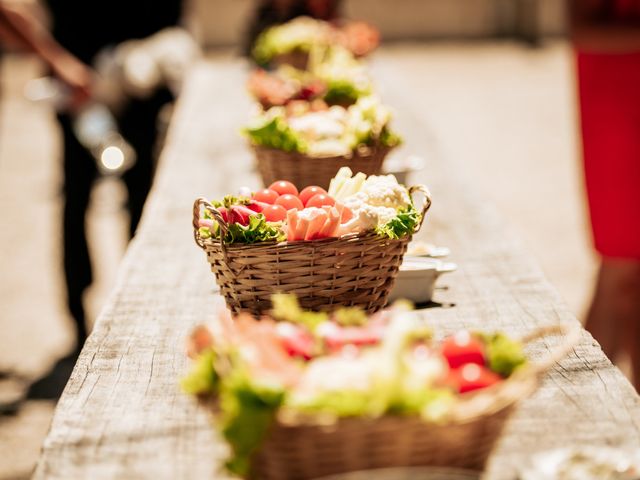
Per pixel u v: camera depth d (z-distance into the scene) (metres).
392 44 18.36
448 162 4.43
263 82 4.71
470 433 1.51
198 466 1.75
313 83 4.74
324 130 3.35
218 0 18.27
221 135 5.29
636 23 3.24
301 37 6.88
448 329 2.44
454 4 18.94
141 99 5.33
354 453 1.49
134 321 2.54
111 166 5.83
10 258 6.96
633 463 1.65
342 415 1.45
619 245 3.45
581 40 3.33
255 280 2.20
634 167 3.39
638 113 3.31
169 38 5.38
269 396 1.45
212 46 18.44
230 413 1.46
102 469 1.75
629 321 3.45
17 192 8.84
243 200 2.26
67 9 5.15
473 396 1.53
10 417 4.43
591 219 3.53
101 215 7.64
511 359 1.62
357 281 2.23
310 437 1.47
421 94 13.09
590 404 1.94
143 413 1.97
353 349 1.60
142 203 5.59
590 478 1.61
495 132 10.80
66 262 5.20
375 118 3.35
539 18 18.23
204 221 2.27
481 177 9.04
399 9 18.92
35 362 5.11
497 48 17.33
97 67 5.19
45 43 4.84
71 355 5.18
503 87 13.41
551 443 1.80
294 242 2.16
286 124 3.27
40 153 10.49
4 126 11.99
